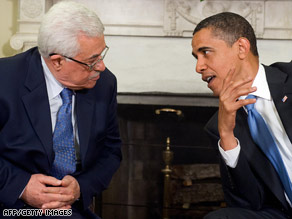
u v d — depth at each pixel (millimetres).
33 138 1504
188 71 2572
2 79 1509
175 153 2680
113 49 2594
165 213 2678
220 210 1606
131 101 2627
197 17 2521
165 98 2617
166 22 2541
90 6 2578
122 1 2564
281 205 1633
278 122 1628
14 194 1446
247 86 1545
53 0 2605
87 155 1581
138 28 2562
